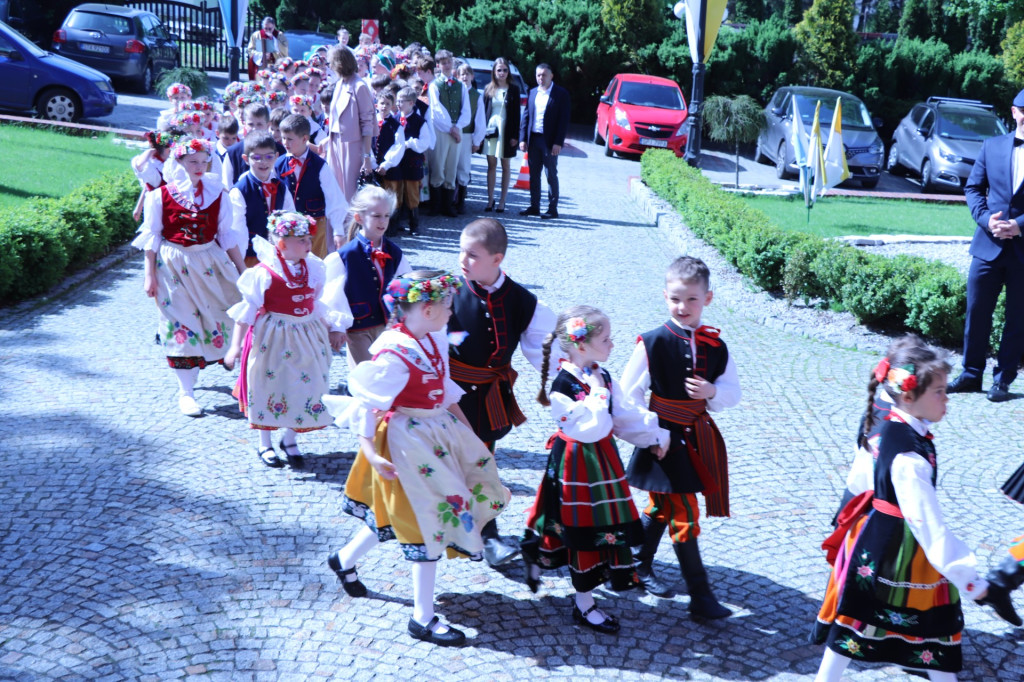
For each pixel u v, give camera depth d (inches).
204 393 251.9
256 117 320.2
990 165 267.1
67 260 334.6
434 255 414.3
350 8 1120.2
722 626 157.8
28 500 185.8
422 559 146.0
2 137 573.6
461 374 168.1
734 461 225.5
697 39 578.2
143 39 845.2
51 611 150.3
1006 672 147.9
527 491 205.0
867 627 130.5
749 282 394.6
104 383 250.7
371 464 145.5
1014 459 231.6
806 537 189.5
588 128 1026.1
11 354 266.8
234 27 645.3
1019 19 1091.3
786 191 669.3
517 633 153.0
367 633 150.1
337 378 266.8
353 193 385.1
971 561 122.2
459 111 487.5
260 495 195.6
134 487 194.9
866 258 344.8
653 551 166.4
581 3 1053.2
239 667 139.4
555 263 422.0
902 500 125.0
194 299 234.8
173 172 232.7
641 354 156.7
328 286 200.7
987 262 267.4
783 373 291.6
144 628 147.5
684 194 510.0
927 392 126.6
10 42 644.1
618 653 148.6
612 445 151.9
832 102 800.9
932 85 1081.4
